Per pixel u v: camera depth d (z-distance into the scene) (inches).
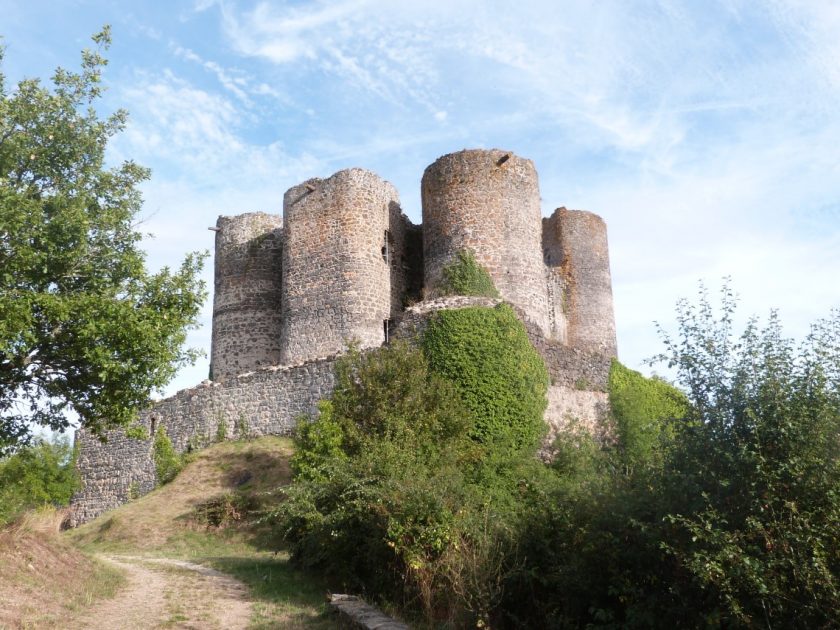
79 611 447.8
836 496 316.5
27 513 600.7
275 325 1333.7
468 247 1099.3
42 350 559.2
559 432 914.1
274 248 1368.1
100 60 619.2
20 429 594.6
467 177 1126.4
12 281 521.7
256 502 877.2
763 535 328.2
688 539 355.6
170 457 1120.8
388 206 1249.4
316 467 707.4
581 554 410.9
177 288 609.0
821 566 303.3
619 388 1052.5
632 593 386.0
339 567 572.1
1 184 521.0
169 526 874.8
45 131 584.7
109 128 628.7
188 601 508.4
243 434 1067.9
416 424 716.7
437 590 466.0
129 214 617.6
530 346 914.1
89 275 578.2
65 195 578.2
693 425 379.9
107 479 1251.8
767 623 318.7
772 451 345.1
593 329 1405.0
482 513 505.0
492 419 846.5
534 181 1172.5
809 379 347.6
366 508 530.0
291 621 456.4
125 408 587.8
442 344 882.1
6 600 426.9
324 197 1204.5
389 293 1208.8
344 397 776.3
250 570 642.2
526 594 452.8
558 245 1445.6
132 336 539.2
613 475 446.0
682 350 394.0
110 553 805.2
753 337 374.3
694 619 357.4
